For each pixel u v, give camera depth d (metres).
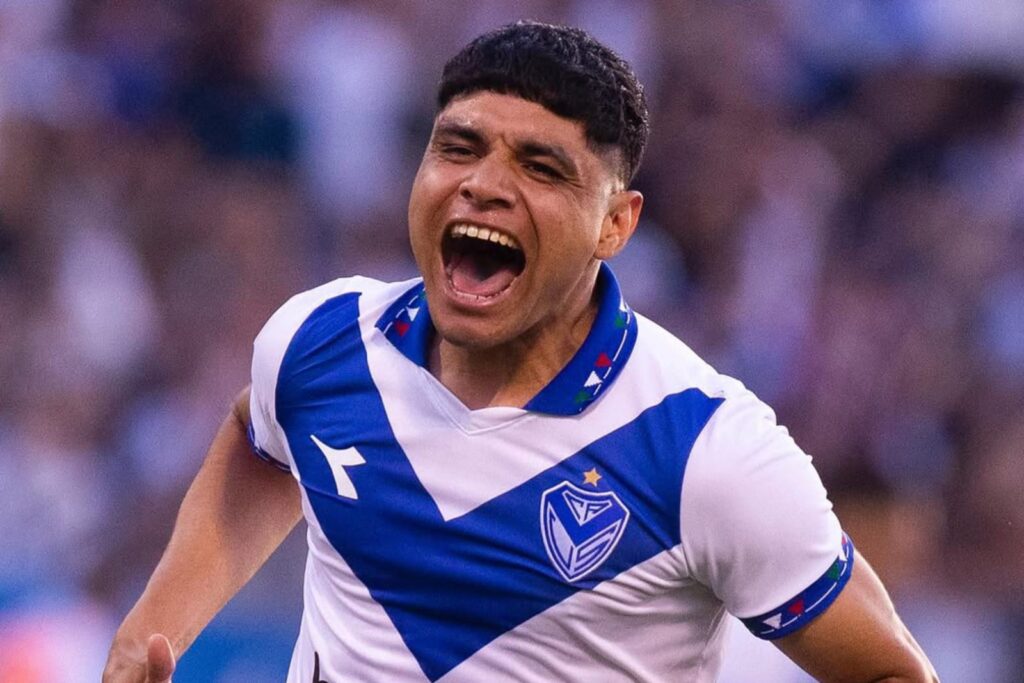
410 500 10.41
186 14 32.00
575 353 10.29
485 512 10.23
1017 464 28.36
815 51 33.44
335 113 31.53
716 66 31.86
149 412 27.70
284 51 31.89
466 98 10.05
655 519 10.01
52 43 31.45
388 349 10.71
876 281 30.78
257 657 21.92
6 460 26.09
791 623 10.10
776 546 9.90
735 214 30.58
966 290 30.98
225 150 31.41
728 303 29.77
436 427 10.40
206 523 11.83
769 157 31.42
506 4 32.66
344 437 10.66
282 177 31.17
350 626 10.74
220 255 29.58
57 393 27.58
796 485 9.91
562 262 10.02
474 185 9.88
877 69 33.69
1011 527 27.81
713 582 10.18
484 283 10.16
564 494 10.12
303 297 11.28
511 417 10.22
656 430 10.06
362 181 31.36
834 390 28.95
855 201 32.31
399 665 10.52
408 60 32.25
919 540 24.61
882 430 28.86
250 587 22.19
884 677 10.31
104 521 26.27
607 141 10.06
